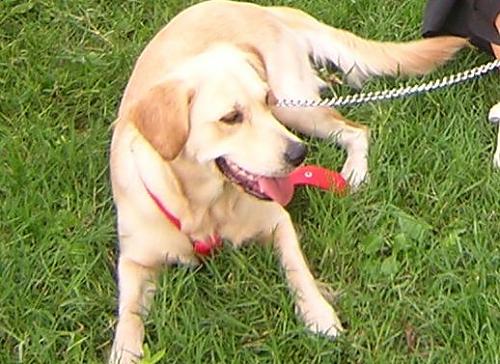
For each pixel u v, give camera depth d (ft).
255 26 17.84
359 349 14.62
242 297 15.53
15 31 21.09
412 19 20.70
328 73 19.39
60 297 15.57
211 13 17.79
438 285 15.49
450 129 18.20
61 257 16.11
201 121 14.70
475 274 15.49
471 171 17.35
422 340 14.88
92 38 21.02
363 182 17.30
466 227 16.49
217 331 14.92
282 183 14.97
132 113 14.79
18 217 16.71
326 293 15.65
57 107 19.34
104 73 19.90
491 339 14.43
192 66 15.01
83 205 17.12
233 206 15.80
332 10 20.98
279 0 21.45
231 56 15.24
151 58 17.02
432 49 18.99
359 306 15.28
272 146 14.73
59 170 17.70
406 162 17.60
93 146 18.12
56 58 20.33
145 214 15.43
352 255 16.12
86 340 15.03
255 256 16.12
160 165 15.11
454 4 18.74
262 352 14.80
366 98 17.48
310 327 14.84
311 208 16.90
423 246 16.14
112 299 15.64
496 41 18.04
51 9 21.47
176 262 15.97
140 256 15.70
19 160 17.71
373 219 16.63
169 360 14.49
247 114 14.78
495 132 18.22
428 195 17.10
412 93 17.93
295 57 18.25
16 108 19.26
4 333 15.10
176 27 17.54
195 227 15.56
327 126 18.25
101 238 16.48
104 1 21.83
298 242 16.14
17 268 15.87
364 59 19.07
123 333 14.74
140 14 21.39
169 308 15.19
